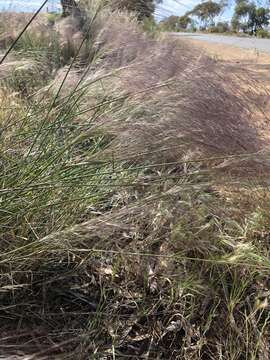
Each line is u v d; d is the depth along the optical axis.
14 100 2.93
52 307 2.11
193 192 2.20
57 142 2.25
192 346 2.01
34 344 1.91
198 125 2.34
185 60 2.87
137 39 3.14
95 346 1.93
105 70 2.67
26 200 2.05
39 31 4.72
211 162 2.39
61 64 4.21
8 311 2.03
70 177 2.14
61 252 2.10
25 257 1.93
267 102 2.70
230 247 2.28
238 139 2.42
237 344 2.00
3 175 2.10
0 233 2.02
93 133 2.24
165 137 2.27
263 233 2.42
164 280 2.19
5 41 3.61
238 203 2.42
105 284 2.20
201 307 2.11
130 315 2.09
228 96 2.57
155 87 2.40
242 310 2.13
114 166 2.25
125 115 2.31
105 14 3.12
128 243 2.32
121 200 2.39
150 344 2.02
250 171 2.35
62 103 2.32
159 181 2.23
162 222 2.26
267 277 2.18
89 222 1.95
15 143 2.22
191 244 2.18
